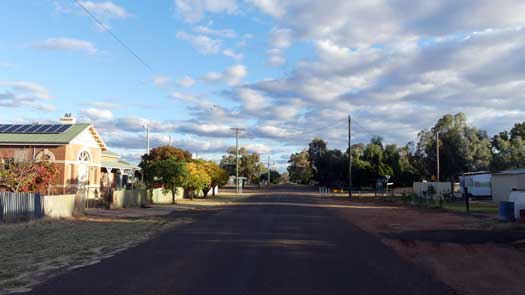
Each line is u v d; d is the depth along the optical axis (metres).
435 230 18.94
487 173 50.25
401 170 91.00
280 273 9.64
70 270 9.93
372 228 19.88
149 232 17.58
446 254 12.62
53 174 27.53
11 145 34.47
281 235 16.67
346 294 7.92
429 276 9.62
